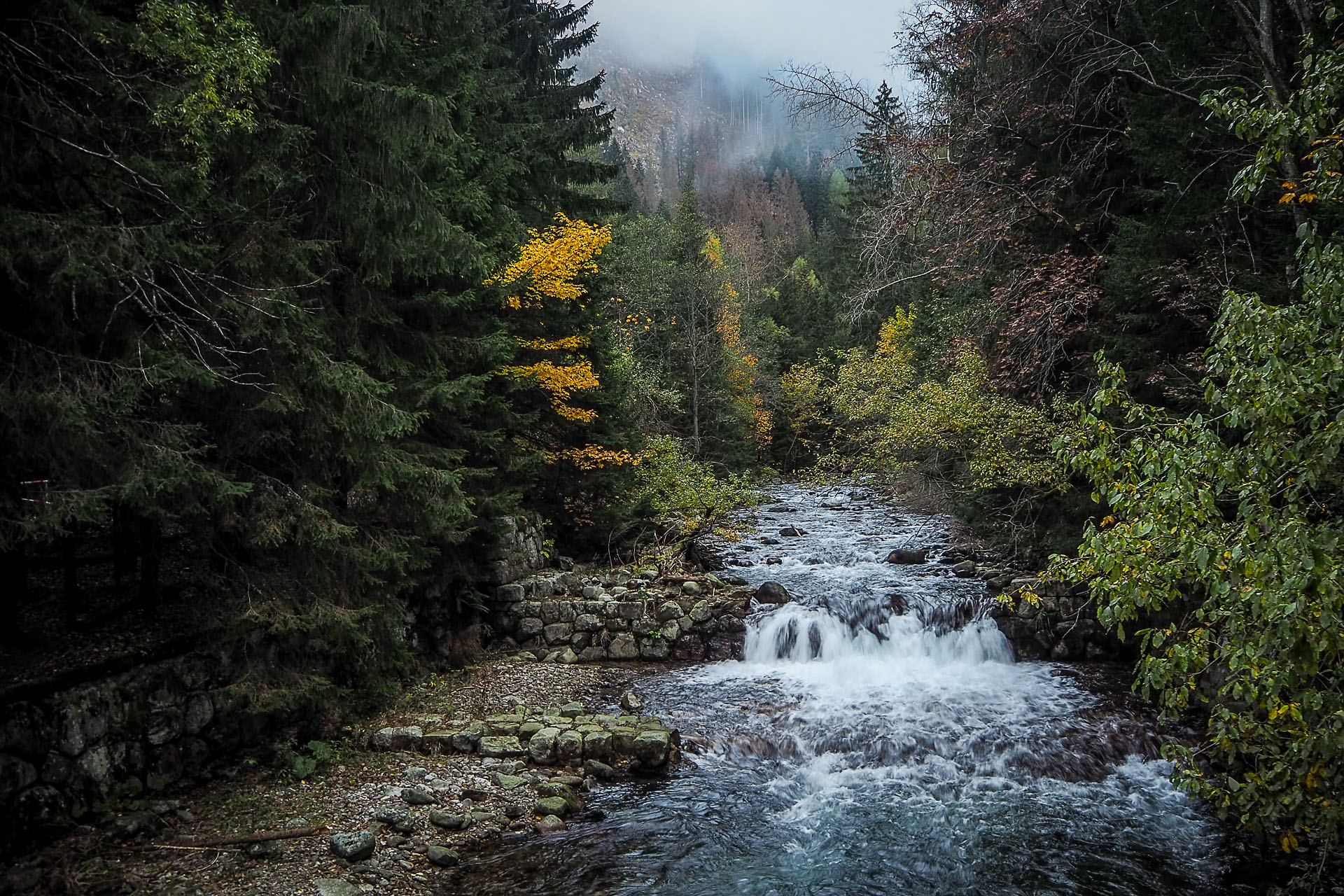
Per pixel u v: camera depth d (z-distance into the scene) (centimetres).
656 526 1616
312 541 732
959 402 1355
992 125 1298
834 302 3822
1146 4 1115
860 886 636
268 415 728
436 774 770
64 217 530
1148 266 1023
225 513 698
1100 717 955
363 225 763
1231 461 438
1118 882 645
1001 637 1181
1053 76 1264
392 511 897
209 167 606
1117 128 1239
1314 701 435
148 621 767
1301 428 462
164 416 686
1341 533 397
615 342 1966
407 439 942
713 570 1510
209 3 613
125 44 549
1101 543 480
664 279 3036
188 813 662
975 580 1404
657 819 728
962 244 1313
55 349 559
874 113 1404
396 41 813
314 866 602
